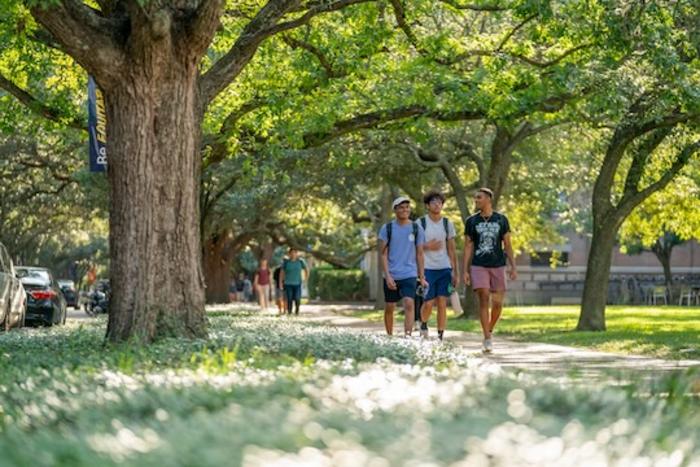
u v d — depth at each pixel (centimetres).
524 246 7894
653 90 3547
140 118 1939
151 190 1941
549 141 5531
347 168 5850
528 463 642
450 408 863
